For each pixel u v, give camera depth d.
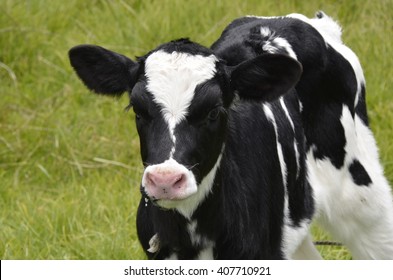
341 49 11.43
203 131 9.12
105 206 12.95
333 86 11.10
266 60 9.34
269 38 10.71
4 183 13.80
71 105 15.23
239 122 10.01
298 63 9.20
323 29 11.53
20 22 16.42
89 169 14.20
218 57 9.59
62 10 16.88
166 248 9.85
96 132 14.72
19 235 12.22
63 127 14.70
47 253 11.92
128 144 14.44
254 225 9.91
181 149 8.91
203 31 16.12
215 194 9.49
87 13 16.98
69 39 16.22
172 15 16.42
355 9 16.41
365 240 11.45
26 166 14.29
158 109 9.11
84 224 12.70
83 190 13.51
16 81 15.50
